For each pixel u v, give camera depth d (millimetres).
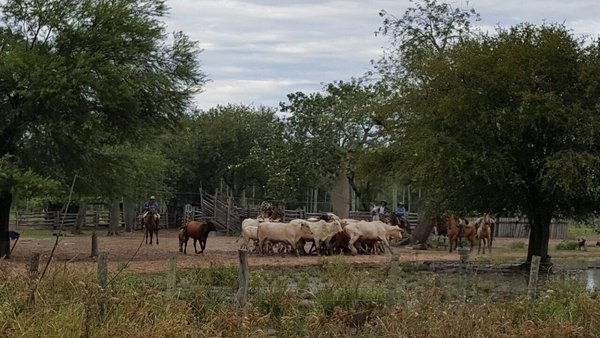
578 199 26312
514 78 24781
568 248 40188
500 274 23922
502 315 11805
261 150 52531
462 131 25328
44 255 25391
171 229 58281
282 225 28719
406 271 22516
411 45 37750
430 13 38031
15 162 24938
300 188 56156
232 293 14008
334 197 49906
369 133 47969
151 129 28188
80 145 26953
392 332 10422
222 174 66625
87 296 9820
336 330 10828
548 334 10922
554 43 24875
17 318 9305
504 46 25594
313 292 13750
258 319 10586
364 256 29141
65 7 25453
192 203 66625
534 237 27250
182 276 16609
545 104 23750
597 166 23906
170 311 10758
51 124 24672
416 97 27391
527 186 26281
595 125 23625
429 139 25500
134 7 26844
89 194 28078
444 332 10359
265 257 27953
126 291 11492
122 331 9172
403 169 29016
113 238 42281
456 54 26344
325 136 48719
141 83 25750
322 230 29109
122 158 28547
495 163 24578
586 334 11344
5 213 25734
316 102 49156
